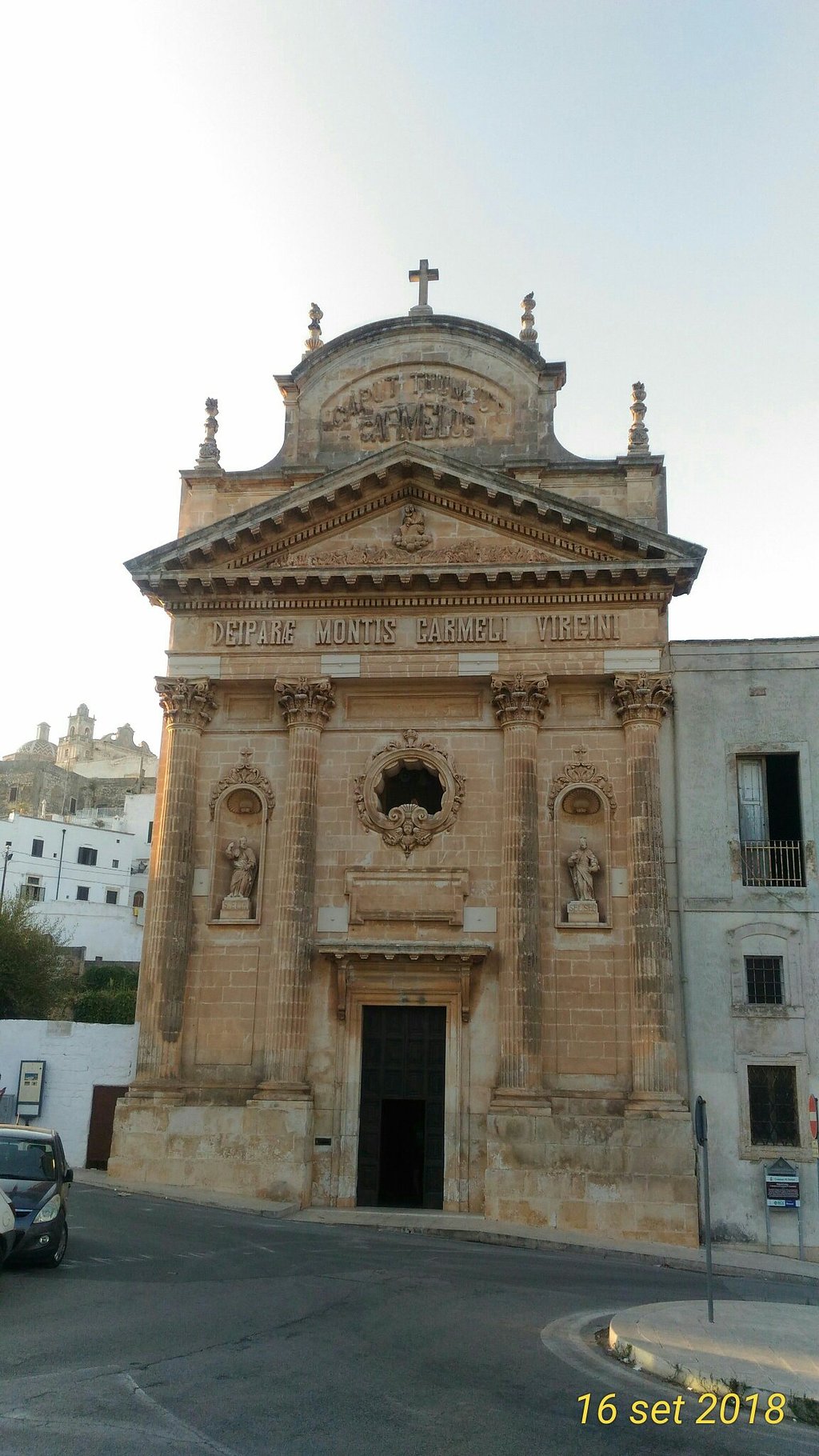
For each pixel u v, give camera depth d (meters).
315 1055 30.19
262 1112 28.97
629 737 31.06
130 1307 14.96
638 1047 28.77
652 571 31.27
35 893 82.00
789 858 31.00
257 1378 11.88
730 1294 20.12
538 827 30.94
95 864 86.44
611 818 30.92
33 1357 12.11
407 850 31.34
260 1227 24.08
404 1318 15.43
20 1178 18.03
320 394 35.53
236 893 31.52
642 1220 27.28
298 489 32.50
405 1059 30.23
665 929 29.50
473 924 30.64
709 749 31.59
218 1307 15.35
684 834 31.02
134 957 77.94
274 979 30.34
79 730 124.19
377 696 32.66
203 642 33.03
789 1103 29.17
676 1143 27.70
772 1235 27.91
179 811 31.69
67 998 57.72
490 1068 29.56
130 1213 24.17
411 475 32.94
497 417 34.69
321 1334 14.10
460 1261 21.53
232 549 32.97
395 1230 25.91
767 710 31.72
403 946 29.91
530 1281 19.66
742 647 32.22
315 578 32.34
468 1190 28.83
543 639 31.86
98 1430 9.84
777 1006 29.67
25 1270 17.05
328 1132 29.61
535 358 34.81
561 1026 29.56
